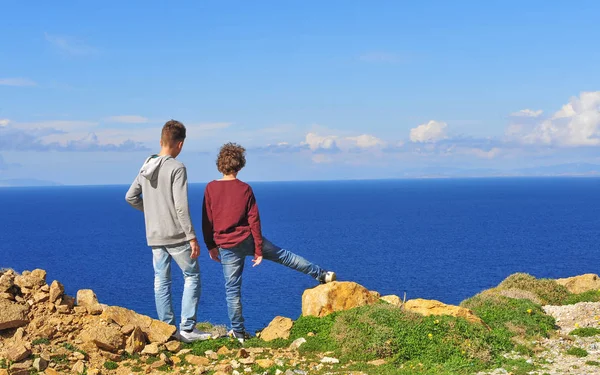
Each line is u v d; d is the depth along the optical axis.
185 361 8.63
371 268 78.06
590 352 9.63
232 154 9.73
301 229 142.88
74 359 8.09
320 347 9.48
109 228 163.12
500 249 102.50
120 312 9.14
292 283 66.50
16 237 135.75
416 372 8.30
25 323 8.68
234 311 9.97
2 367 7.46
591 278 17.41
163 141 9.38
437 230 142.25
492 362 8.95
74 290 62.91
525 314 11.67
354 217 190.62
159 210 9.16
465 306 12.67
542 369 8.61
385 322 9.77
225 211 9.54
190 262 9.40
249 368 8.41
